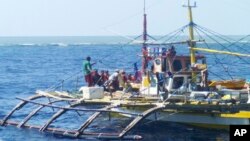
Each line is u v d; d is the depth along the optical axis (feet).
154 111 226.79
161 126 257.75
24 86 470.39
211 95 240.32
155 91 257.96
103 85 278.87
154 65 268.82
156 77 258.16
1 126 268.82
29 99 281.54
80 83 484.74
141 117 226.79
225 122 241.55
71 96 267.59
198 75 258.16
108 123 277.44
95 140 231.09
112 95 262.47
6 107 337.11
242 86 271.49
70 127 272.92
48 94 275.80
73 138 236.84
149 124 258.57
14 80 529.04
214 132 246.06
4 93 415.64
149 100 245.24
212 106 231.50
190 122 248.52
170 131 249.55
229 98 239.71
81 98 256.93
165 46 286.87
